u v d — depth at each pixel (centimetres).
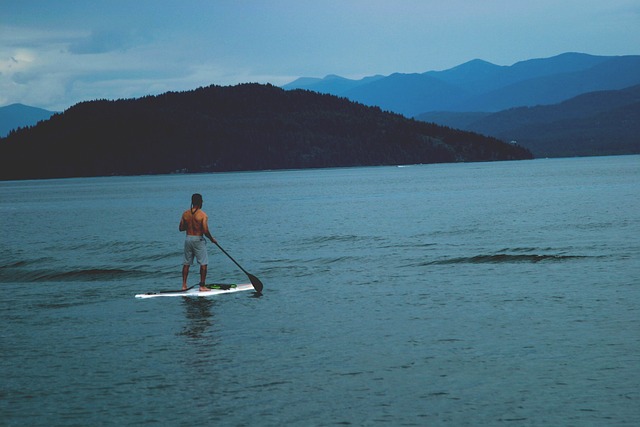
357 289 2078
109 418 1055
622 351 1315
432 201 7088
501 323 1563
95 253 3344
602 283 2014
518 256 2611
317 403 1095
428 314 1684
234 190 13225
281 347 1419
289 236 3884
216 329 1606
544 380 1171
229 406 1091
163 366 1307
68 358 1383
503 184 10969
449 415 1038
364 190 10800
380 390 1146
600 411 1038
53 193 15188
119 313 1838
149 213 6844
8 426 1034
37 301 2058
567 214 4669
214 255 3106
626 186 8600
